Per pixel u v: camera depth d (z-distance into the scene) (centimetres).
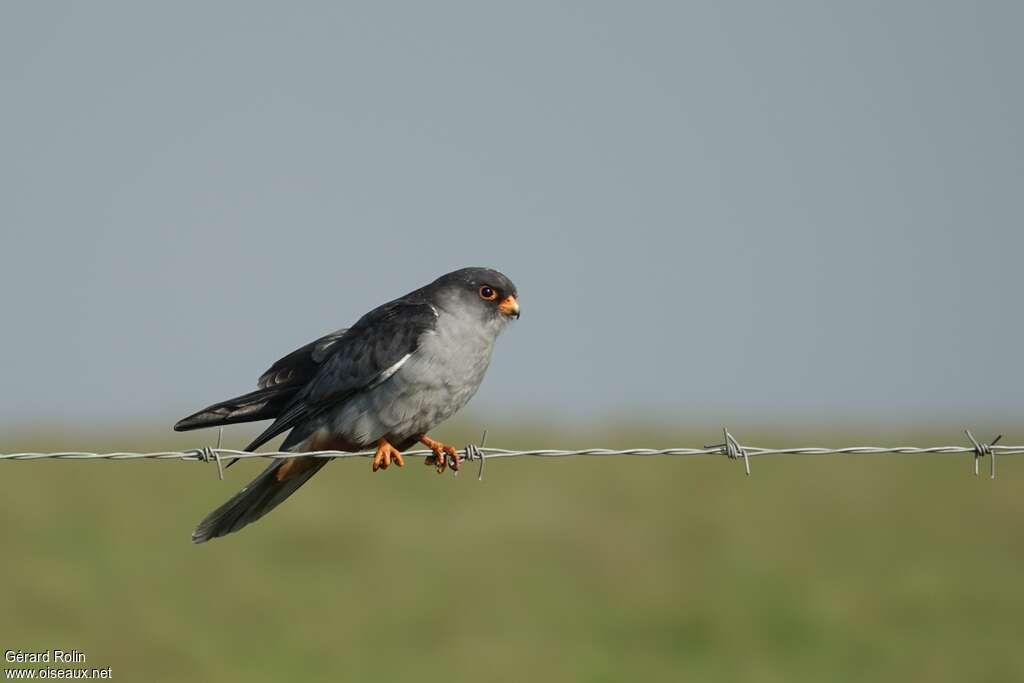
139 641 1397
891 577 1684
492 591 1593
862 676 1379
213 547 1720
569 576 1659
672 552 1767
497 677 1360
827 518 1986
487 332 1079
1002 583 1664
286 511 1841
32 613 1457
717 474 2261
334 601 1532
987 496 2133
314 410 1055
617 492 2069
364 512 1864
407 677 1362
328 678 1344
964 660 1414
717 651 1443
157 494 2030
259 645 1414
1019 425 3023
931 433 2939
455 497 1989
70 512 1873
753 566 1709
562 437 2478
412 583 1605
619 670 1388
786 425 2906
